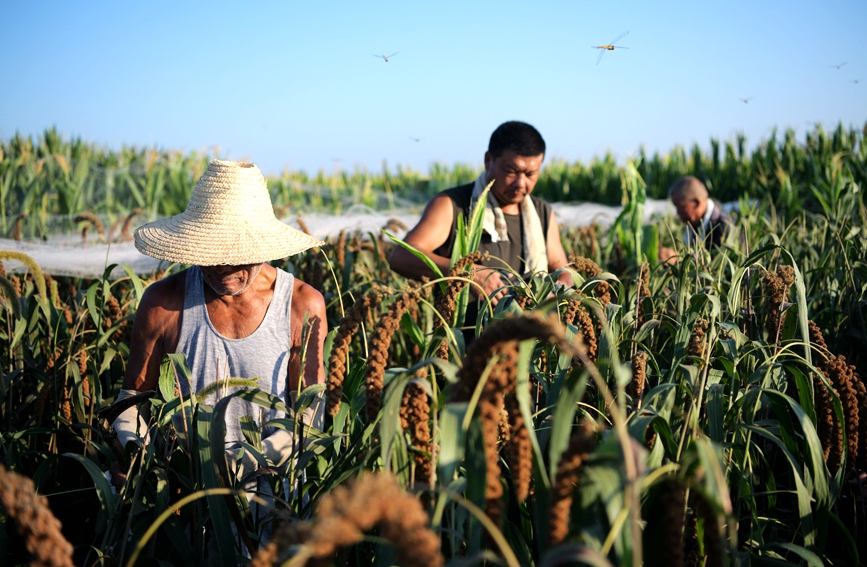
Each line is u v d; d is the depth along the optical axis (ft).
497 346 4.22
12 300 9.21
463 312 9.98
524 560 5.74
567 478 3.90
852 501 8.04
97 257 20.85
